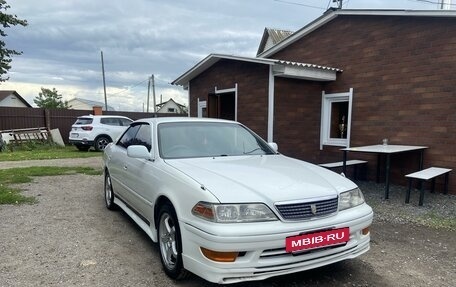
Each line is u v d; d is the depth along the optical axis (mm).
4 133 17078
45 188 7293
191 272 2967
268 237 2709
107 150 5844
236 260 2695
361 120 8781
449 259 3871
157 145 3979
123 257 3744
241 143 4461
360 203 3385
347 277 3377
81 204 6004
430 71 7387
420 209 5941
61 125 20062
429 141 7453
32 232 4496
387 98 8211
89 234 4445
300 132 9258
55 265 3518
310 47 10266
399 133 8000
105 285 3121
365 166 8727
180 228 3012
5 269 3412
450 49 7055
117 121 16703
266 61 8203
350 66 9031
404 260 3812
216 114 10766
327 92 9500
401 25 7879
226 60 10266
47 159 12891
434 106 7352
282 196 2900
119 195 5098
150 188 3707
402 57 7879
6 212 5414
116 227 4742
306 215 2908
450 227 5020
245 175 3240
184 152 3992
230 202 2771
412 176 6137
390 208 6012
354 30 8914
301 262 2875
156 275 3340
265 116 8820
